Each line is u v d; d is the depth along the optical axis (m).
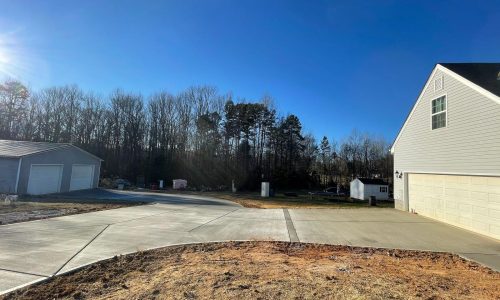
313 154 64.69
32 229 9.73
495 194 10.48
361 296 4.39
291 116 60.34
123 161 50.50
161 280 5.20
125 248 7.73
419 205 15.95
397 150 18.92
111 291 4.82
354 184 47.47
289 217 14.59
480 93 11.24
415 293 4.69
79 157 28.80
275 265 6.22
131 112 51.12
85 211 14.62
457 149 12.69
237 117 53.59
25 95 47.12
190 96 52.91
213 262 6.44
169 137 51.75
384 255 7.94
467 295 4.84
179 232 10.19
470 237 10.48
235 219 13.64
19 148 24.25
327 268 6.02
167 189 41.09
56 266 6.07
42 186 24.12
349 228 11.73
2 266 5.96
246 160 53.75
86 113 49.94
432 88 14.74
